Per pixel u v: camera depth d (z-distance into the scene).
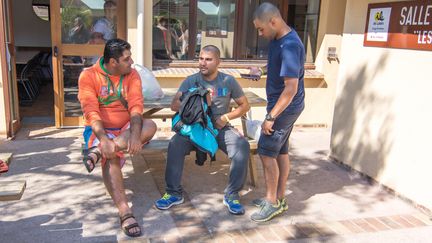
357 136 4.34
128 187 3.84
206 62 3.49
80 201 3.50
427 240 3.11
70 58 5.37
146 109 3.92
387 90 3.92
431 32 3.41
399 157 3.78
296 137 5.70
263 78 5.80
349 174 4.41
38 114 6.23
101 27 5.39
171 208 3.46
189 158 4.64
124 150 3.18
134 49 5.40
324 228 3.22
